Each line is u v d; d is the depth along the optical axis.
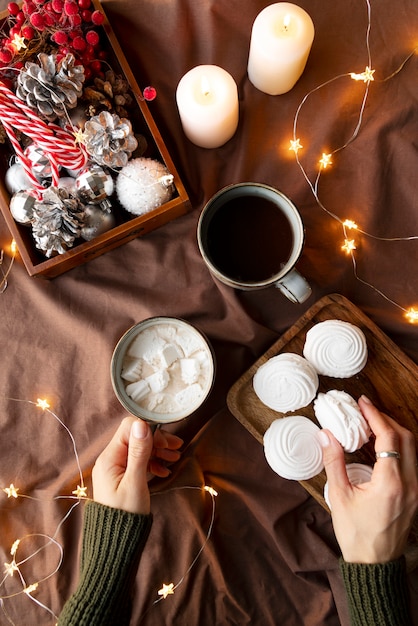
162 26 0.63
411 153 0.63
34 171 0.55
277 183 0.64
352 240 0.64
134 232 0.61
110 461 0.57
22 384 0.65
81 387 0.65
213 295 0.64
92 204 0.57
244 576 0.64
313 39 0.62
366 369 0.63
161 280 0.64
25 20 0.56
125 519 0.54
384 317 0.63
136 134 0.60
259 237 0.58
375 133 0.63
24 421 0.65
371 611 0.54
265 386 0.59
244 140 0.64
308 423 0.60
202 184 0.64
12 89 0.56
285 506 0.63
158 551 0.63
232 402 0.62
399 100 0.63
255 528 0.65
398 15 0.63
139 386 0.59
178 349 0.60
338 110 0.63
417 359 0.64
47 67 0.52
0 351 0.65
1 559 0.64
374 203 0.63
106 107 0.57
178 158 0.64
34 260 0.59
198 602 0.63
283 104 0.64
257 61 0.59
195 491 0.64
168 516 0.64
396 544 0.55
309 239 0.64
